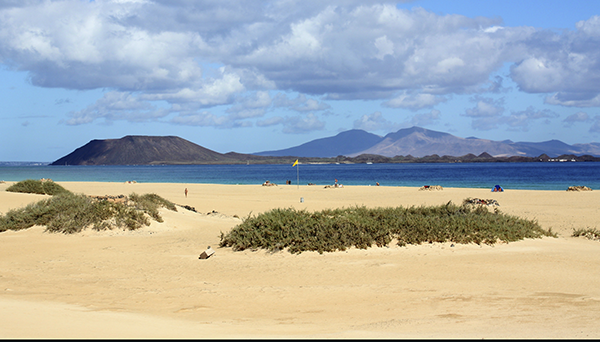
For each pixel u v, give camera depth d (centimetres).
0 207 2525
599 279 1120
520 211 3056
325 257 1395
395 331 688
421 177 11244
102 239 1828
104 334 613
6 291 1010
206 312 848
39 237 1841
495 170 16800
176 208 2764
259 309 876
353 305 903
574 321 757
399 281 1113
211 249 1486
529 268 1236
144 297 975
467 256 1381
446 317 795
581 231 1922
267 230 1559
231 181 10338
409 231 1561
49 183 3719
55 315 748
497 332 677
